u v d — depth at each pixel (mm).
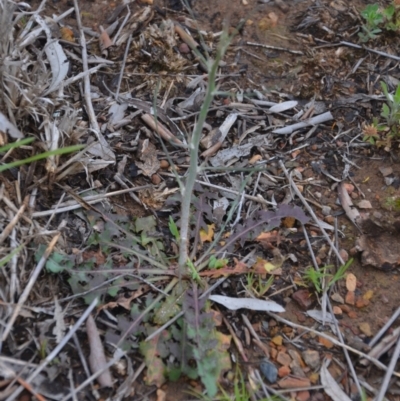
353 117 966
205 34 1011
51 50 934
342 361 773
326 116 960
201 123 697
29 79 856
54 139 833
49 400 712
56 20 980
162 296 781
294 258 840
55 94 891
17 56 873
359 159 932
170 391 739
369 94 987
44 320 751
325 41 1033
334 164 925
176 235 823
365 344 782
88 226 831
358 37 1041
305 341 783
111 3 1031
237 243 841
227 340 765
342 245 860
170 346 746
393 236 870
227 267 810
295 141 941
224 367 747
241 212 871
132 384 736
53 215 822
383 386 747
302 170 916
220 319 781
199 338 746
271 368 760
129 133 915
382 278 837
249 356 767
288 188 897
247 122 949
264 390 746
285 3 1065
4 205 808
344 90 989
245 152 921
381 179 916
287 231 860
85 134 896
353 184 909
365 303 816
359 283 831
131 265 800
